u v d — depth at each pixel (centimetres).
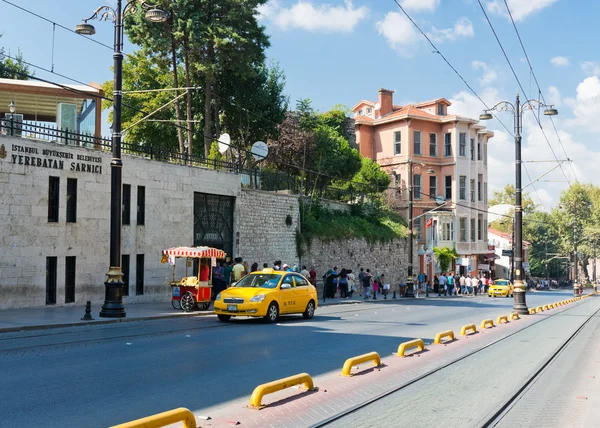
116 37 1970
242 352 1322
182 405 815
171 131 4797
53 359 1151
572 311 3353
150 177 2733
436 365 1204
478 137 6900
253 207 3500
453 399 885
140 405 808
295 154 4716
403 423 735
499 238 9756
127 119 4891
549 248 10956
